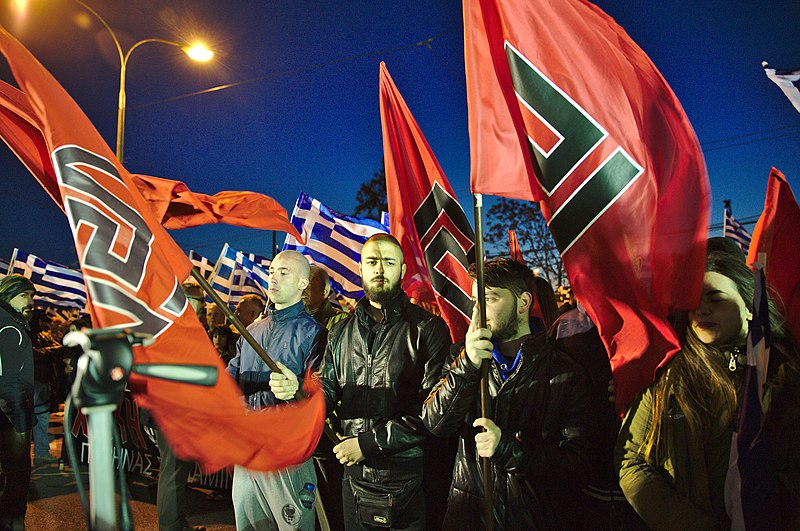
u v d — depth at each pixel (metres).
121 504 1.49
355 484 3.53
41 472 7.35
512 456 2.69
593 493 2.96
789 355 2.41
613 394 3.01
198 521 5.62
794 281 2.94
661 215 2.65
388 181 4.51
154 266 2.74
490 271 3.05
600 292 2.70
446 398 2.93
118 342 1.42
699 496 2.32
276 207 4.41
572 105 2.76
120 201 2.78
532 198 2.82
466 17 2.89
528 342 2.96
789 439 2.26
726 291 2.44
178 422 2.38
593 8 2.79
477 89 2.86
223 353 6.79
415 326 3.64
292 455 2.84
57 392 9.74
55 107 2.78
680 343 2.55
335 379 3.80
